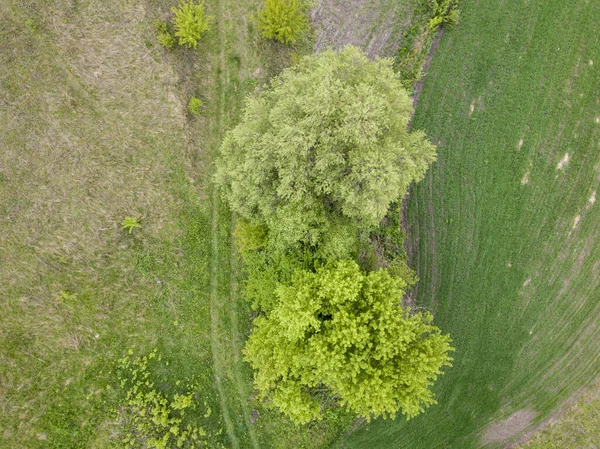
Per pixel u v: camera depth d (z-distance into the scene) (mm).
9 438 22812
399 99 20703
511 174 28094
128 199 24125
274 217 21594
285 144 19078
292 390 21984
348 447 27031
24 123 22906
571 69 28062
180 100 24516
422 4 27328
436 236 27891
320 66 20234
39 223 23172
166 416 24156
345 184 19500
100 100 23688
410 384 18969
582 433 28359
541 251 28250
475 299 28062
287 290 20641
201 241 25406
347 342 18641
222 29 25781
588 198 28375
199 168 25422
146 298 24812
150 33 23984
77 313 23844
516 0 27891
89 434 23859
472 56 27922
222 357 25641
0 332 23016
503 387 28203
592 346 28516
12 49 22703
